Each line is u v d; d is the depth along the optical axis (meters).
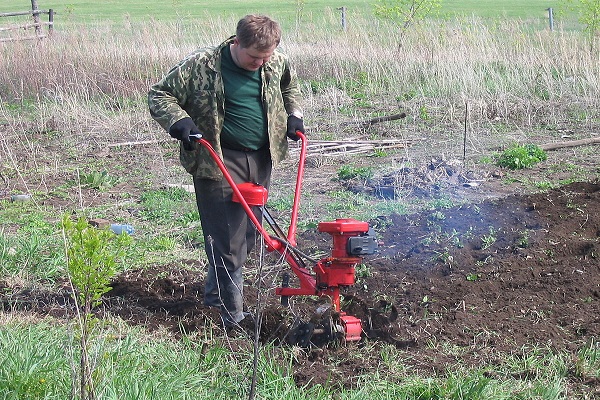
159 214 9.45
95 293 4.31
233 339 5.92
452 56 17.48
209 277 6.24
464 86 15.73
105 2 51.53
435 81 16.80
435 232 8.16
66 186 10.81
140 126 14.32
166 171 11.61
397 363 5.50
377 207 9.57
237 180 5.94
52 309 6.55
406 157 11.74
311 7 44.94
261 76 5.86
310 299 6.64
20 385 4.66
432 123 14.27
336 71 17.97
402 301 6.71
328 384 5.17
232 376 5.24
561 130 13.76
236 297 6.09
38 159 12.34
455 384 5.10
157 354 5.50
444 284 7.00
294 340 5.72
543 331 6.05
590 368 5.41
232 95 5.79
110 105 15.70
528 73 16.50
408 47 19.38
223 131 5.84
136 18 39.00
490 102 15.03
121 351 5.29
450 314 6.38
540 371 5.35
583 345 5.78
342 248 5.49
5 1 52.16
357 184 10.54
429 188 10.25
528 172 11.21
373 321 6.15
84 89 15.95
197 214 9.30
